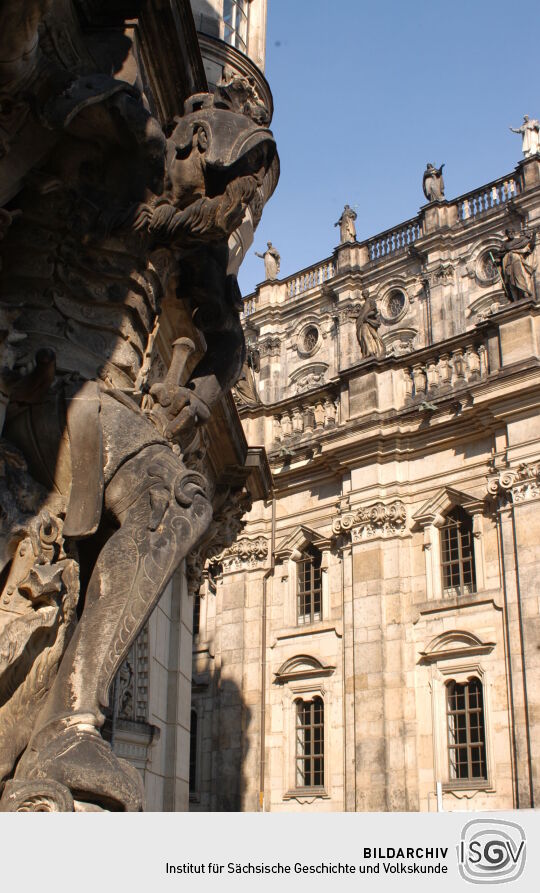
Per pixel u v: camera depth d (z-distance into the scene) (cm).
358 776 2422
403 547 2612
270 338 4206
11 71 468
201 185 583
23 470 502
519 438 2419
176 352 635
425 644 2473
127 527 507
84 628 479
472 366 2617
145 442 531
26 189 542
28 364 511
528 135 3781
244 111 626
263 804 2439
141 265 580
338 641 2650
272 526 2888
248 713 2744
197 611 3045
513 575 2341
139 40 645
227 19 1366
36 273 543
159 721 1032
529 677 2212
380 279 3962
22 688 468
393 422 2703
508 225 3616
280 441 3014
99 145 554
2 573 475
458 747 2352
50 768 439
